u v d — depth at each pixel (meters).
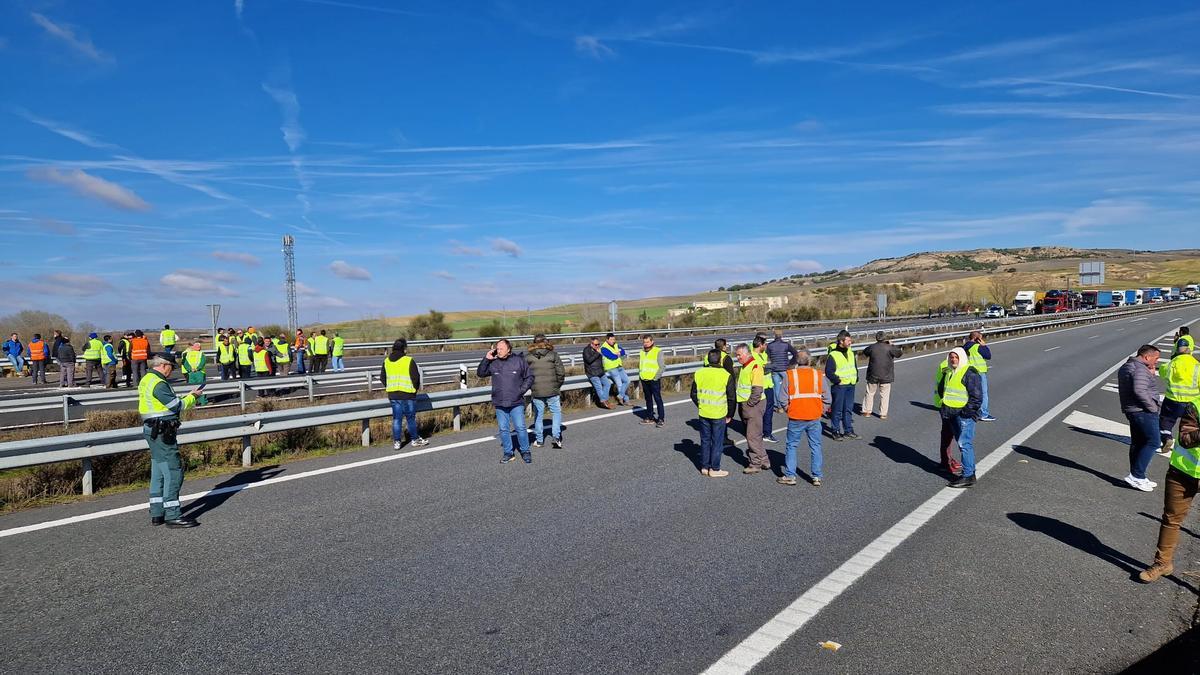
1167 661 4.21
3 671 4.02
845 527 6.78
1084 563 5.86
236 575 5.53
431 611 4.85
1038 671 4.07
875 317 67.38
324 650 4.29
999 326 45.22
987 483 8.62
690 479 8.80
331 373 17.36
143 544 6.28
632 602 5.00
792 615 4.79
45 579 5.44
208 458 9.84
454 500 7.75
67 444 7.85
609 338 15.78
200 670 4.05
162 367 6.83
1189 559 6.01
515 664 4.11
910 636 4.49
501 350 9.80
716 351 8.95
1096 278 78.81
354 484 8.51
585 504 7.59
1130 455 8.58
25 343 34.75
